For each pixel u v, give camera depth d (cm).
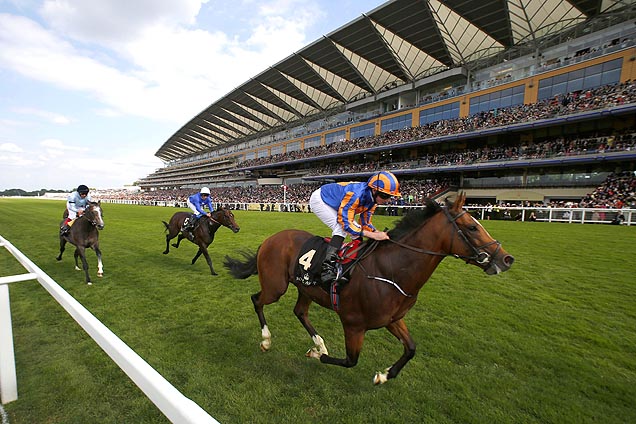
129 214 2116
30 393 228
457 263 631
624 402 218
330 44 2698
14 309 389
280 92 3891
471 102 2522
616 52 1836
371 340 309
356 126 3484
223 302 422
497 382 239
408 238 224
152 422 202
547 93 2131
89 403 219
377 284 216
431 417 204
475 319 356
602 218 1378
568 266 585
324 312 388
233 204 3334
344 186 259
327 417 204
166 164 10194
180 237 709
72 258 700
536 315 364
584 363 265
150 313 381
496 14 2105
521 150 2122
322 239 267
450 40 2417
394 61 2816
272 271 282
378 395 226
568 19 2058
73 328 335
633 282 487
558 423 198
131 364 130
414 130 2819
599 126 1952
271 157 4684
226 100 4281
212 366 262
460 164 2392
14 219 1599
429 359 272
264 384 238
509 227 1205
